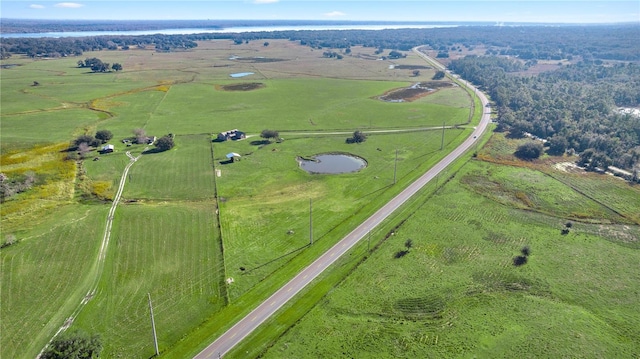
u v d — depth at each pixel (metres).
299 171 125.81
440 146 147.75
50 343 61.66
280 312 68.56
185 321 66.75
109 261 81.38
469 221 96.56
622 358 60.00
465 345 62.28
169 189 113.19
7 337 63.62
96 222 95.56
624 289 74.00
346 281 76.00
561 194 110.50
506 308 69.69
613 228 93.75
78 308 69.50
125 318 67.19
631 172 124.50
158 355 60.44
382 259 82.44
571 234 91.25
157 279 76.38
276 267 79.81
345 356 60.44
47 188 112.69
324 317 67.62
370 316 68.00
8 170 123.19
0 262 80.81
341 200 107.19
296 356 60.44
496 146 148.75
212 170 125.81
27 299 71.38
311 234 89.69
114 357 60.09
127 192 111.25
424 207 103.00
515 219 97.62
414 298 71.94
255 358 60.09
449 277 77.31
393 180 118.94
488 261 81.94
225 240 88.62
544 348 61.62
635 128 154.12
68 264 80.50
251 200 107.50
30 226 93.88
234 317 67.44
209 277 76.88
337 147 147.12
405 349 61.59
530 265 80.69
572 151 142.50
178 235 90.62
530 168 128.25
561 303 70.81
